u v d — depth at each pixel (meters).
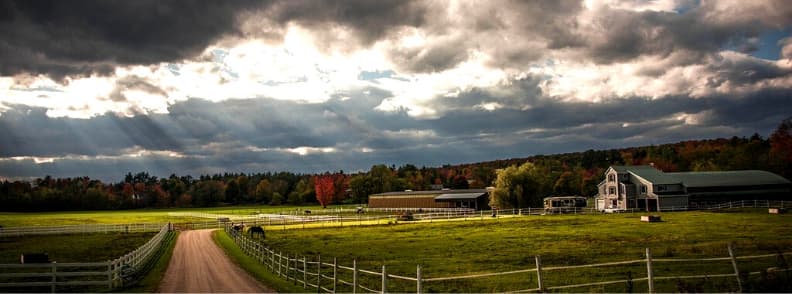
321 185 166.50
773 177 102.94
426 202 126.25
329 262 36.72
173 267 34.88
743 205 91.75
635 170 99.06
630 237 45.16
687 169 161.50
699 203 94.75
